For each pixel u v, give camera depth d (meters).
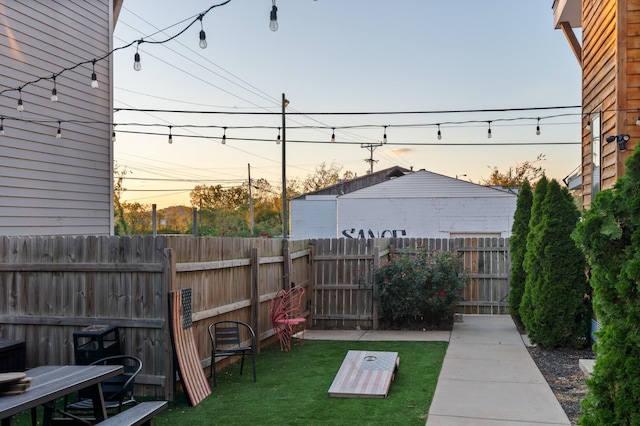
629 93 7.16
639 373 3.38
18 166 9.09
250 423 5.09
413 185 28.44
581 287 8.35
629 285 3.41
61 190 9.97
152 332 6.04
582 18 9.79
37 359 6.48
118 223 32.09
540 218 8.94
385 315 10.98
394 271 10.72
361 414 5.33
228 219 42.66
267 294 8.80
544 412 5.38
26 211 9.23
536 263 8.60
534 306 8.56
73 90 10.27
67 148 10.12
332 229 38.31
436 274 10.56
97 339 5.84
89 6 10.67
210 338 6.92
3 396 3.58
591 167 9.20
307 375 6.92
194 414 5.39
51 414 4.56
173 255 6.02
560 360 7.75
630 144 7.13
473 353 8.27
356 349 8.64
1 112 8.81
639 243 3.44
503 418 5.20
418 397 5.91
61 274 6.43
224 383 6.57
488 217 27.70
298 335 9.91
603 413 3.53
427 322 10.85
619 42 7.20
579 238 3.69
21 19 9.16
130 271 6.14
